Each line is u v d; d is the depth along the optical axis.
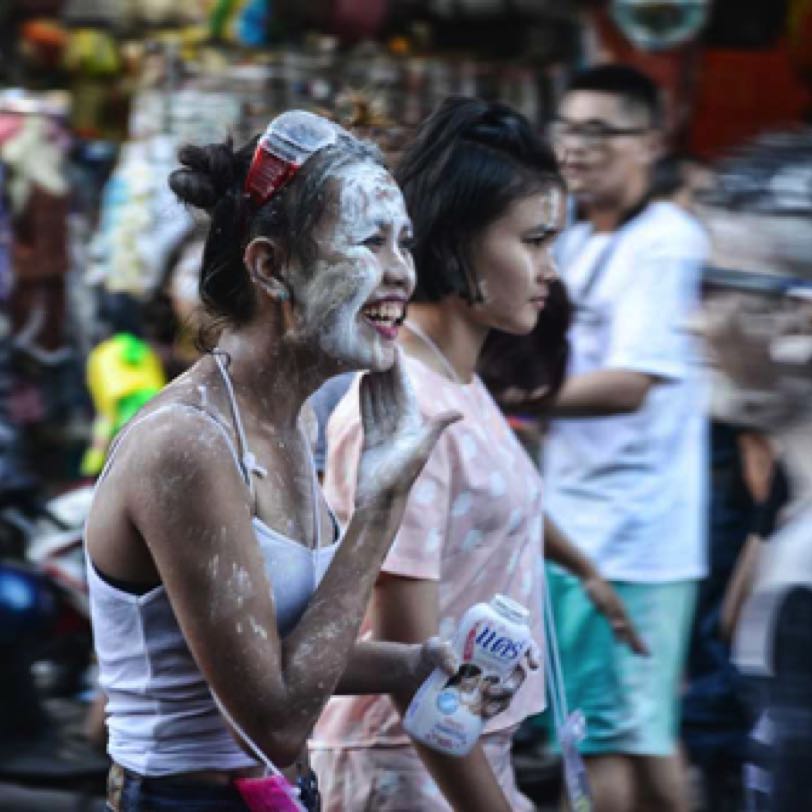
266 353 6.54
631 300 11.12
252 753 6.24
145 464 6.16
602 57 19.78
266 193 6.39
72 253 22.73
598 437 11.20
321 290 6.38
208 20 20.53
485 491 7.85
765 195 6.62
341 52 20.03
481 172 7.94
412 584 7.58
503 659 6.99
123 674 6.48
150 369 17.19
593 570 10.23
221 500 6.14
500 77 20.00
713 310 6.73
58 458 22.55
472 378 8.34
